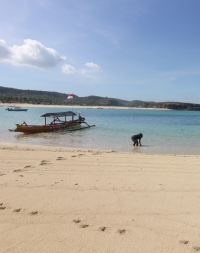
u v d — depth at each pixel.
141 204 4.69
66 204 4.65
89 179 6.49
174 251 3.12
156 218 4.07
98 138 19.50
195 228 3.73
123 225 3.82
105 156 10.24
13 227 3.74
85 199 4.93
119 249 3.16
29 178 6.48
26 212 4.28
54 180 6.33
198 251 3.11
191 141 17.75
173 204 4.70
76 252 3.10
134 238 3.43
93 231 3.62
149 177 6.82
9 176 6.67
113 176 6.86
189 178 6.74
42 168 7.72
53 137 20.23
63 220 3.98
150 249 3.16
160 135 21.50
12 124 32.25
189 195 5.24
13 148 12.30
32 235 3.50
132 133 23.12
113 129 27.34
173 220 4.00
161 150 13.88
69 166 8.07
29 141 17.62
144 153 12.29
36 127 23.20
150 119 52.78
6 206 4.53
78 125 31.02
